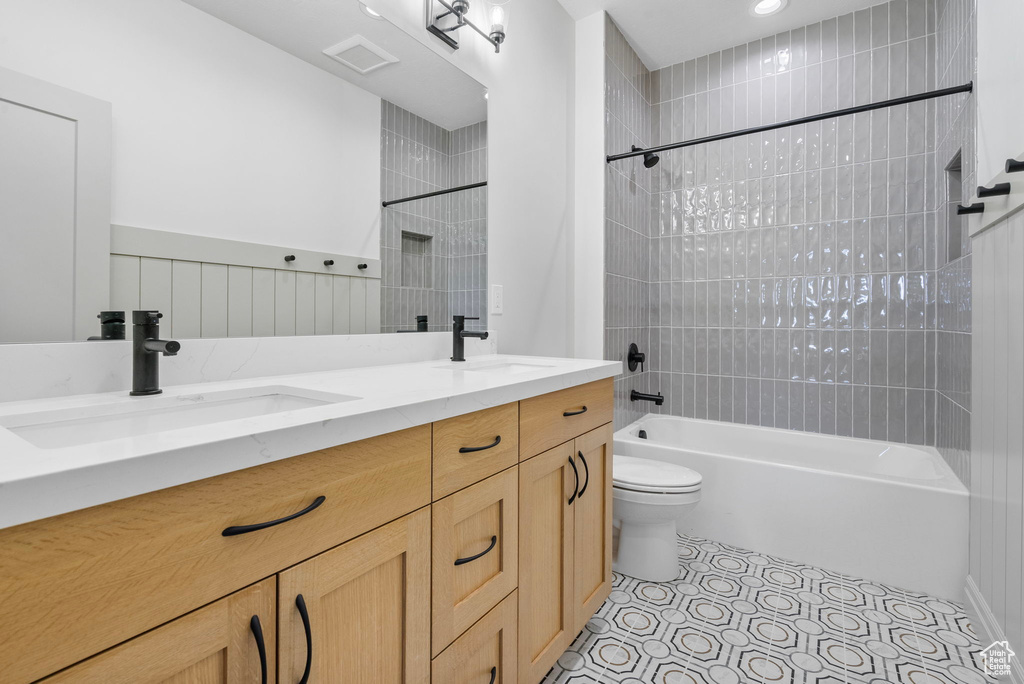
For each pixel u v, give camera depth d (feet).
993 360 4.83
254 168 3.97
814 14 8.55
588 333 8.45
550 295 7.88
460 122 6.05
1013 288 4.30
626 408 9.32
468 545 3.30
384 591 2.69
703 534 7.55
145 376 3.01
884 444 8.11
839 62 8.59
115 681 1.66
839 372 8.66
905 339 8.14
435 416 2.93
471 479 3.29
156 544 1.77
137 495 1.71
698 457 7.57
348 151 4.73
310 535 2.28
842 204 8.59
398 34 5.21
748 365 9.45
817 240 8.82
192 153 3.58
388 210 5.14
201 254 3.63
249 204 3.94
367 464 2.55
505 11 5.97
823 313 8.78
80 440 2.64
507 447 3.65
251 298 3.96
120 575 1.67
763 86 9.27
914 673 4.59
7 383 2.74
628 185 9.37
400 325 5.29
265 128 4.05
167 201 3.44
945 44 7.39
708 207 9.82
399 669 2.78
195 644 1.88
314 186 4.43
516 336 7.07
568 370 4.53
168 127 3.44
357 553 2.50
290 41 4.23
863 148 8.42
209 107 3.68
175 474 1.78
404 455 2.77
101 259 3.12
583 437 4.75
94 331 3.09
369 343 4.92
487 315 6.50
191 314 3.57
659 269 10.33
